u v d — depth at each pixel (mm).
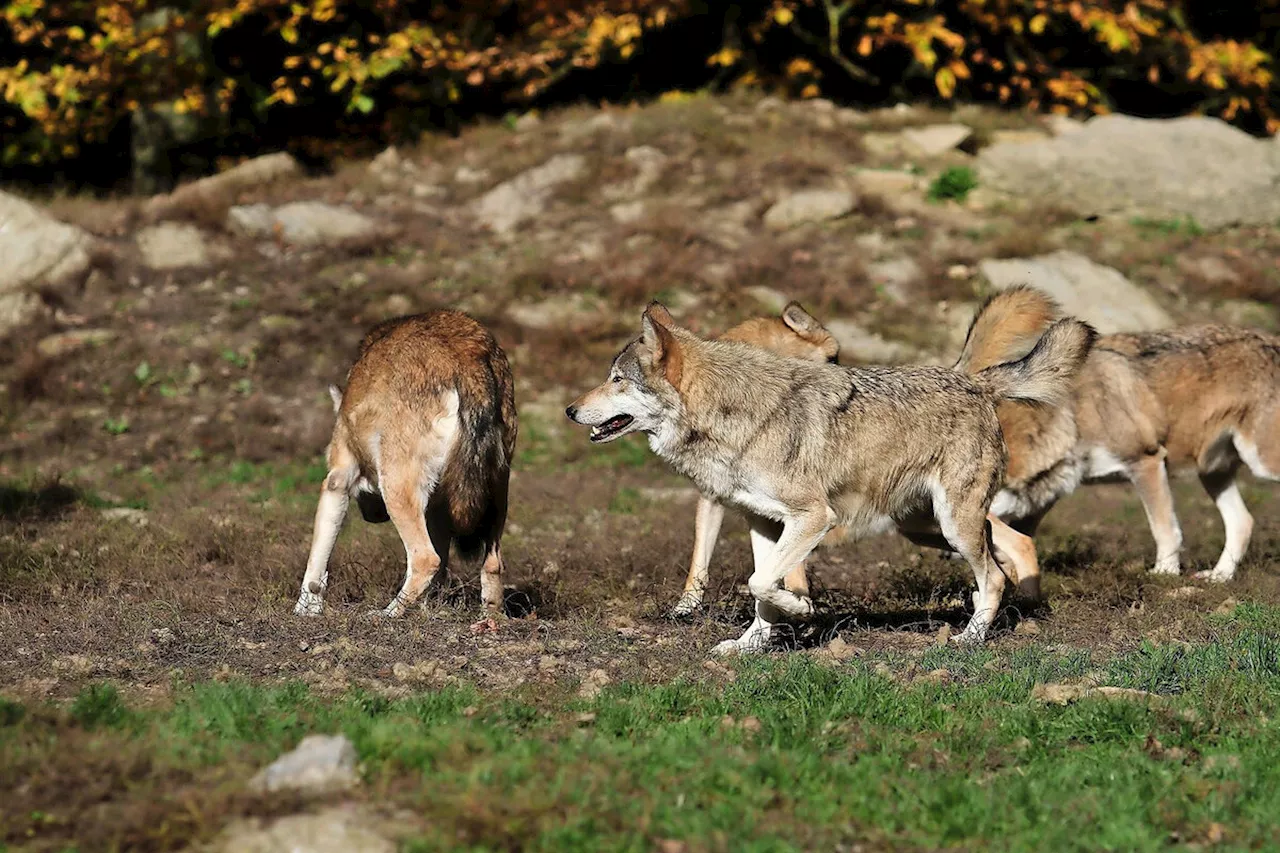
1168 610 13555
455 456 12742
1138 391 15789
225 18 34844
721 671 10922
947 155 34031
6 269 26906
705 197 31406
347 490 13086
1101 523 19719
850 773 8055
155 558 15086
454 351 13008
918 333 26672
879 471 12172
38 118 37719
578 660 11172
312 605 12797
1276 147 33375
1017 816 7566
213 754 7844
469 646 11422
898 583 14992
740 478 11875
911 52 41219
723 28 41469
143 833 6812
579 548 16797
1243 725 9336
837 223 30484
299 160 39906
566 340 26172
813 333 14336
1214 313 28422
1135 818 7570
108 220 29984
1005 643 12305
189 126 38875
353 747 7707
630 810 7242
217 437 23219
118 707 8711
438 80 38844
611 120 35094
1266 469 16219
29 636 11367
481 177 33219
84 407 24141
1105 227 31656
